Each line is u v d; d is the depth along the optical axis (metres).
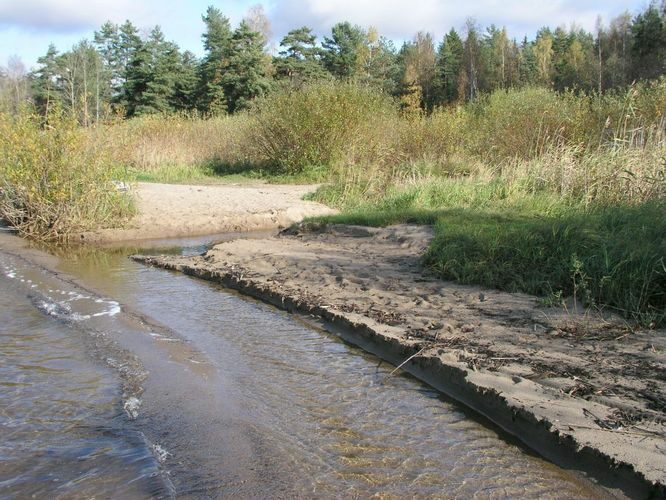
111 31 57.25
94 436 3.97
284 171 20.31
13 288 7.61
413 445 3.94
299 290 7.21
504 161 14.93
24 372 4.99
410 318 6.00
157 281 8.27
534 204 10.33
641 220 7.38
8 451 3.77
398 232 9.99
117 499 3.29
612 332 5.36
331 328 6.21
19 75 47.00
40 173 11.56
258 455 3.77
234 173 21.70
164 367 5.14
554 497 3.37
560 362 4.77
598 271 6.29
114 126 12.78
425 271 7.72
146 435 3.99
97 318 6.44
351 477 3.56
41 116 12.09
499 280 6.93
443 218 9.92
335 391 4.77
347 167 16.47
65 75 42.38
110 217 12.06
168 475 3.53
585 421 3.87
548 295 6.36
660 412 3.92
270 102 20.92
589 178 10.16
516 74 54.25
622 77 38.00
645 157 9.66
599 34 50.59
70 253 10.36
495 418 4.27
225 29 49.28
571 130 14.47
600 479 3.46
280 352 5.61
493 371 4.67
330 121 19.47
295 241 10.35
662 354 4.84
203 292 7.70
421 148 18.16
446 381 4.79
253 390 4.77
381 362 5.39
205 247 10.87
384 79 51.94
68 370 5.04
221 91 44.25
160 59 47.78
